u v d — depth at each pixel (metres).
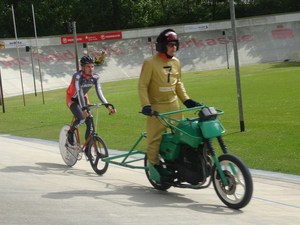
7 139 15.07
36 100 33.44
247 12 65.38
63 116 21.80
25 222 5.29
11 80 45.09
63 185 7.58
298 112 16.83
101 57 51.84
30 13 57.59
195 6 65.19
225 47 56.56
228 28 58.09
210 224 5.52
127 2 62.50
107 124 17.42
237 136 13.31
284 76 33.31
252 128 14.28
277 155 10.82
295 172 9.38
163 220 5.58
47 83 46.56
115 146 13.31
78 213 5.74
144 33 56.16
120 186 7.75
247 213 6.19
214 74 43.78
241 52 55.97
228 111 18.23
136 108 21.97
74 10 60.41
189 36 57.62
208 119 6.43
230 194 6.33
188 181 6.71
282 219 5.98
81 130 15.83
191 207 6.39
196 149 6.59
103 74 50.50
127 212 5.89
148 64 7.05
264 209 6.51
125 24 63.34
